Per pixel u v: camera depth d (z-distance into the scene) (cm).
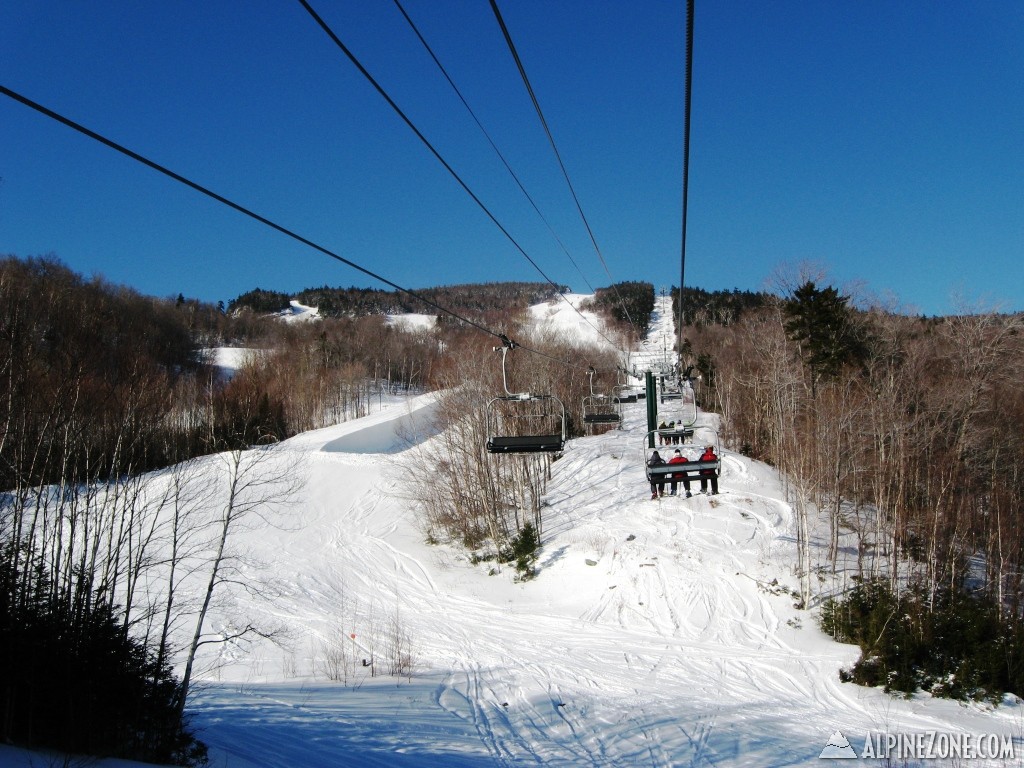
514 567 4125
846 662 2925
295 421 8038
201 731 2064
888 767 2034
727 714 2505
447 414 5050
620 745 2220
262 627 3428
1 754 1402
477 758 2066
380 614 3653
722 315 12600
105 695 1642
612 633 3356
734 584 3584
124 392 2598
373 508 5006
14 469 1920
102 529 2278
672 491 2802
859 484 4097
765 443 5669
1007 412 4397
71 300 3816
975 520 3962
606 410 6519
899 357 5406
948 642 2777
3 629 1550
